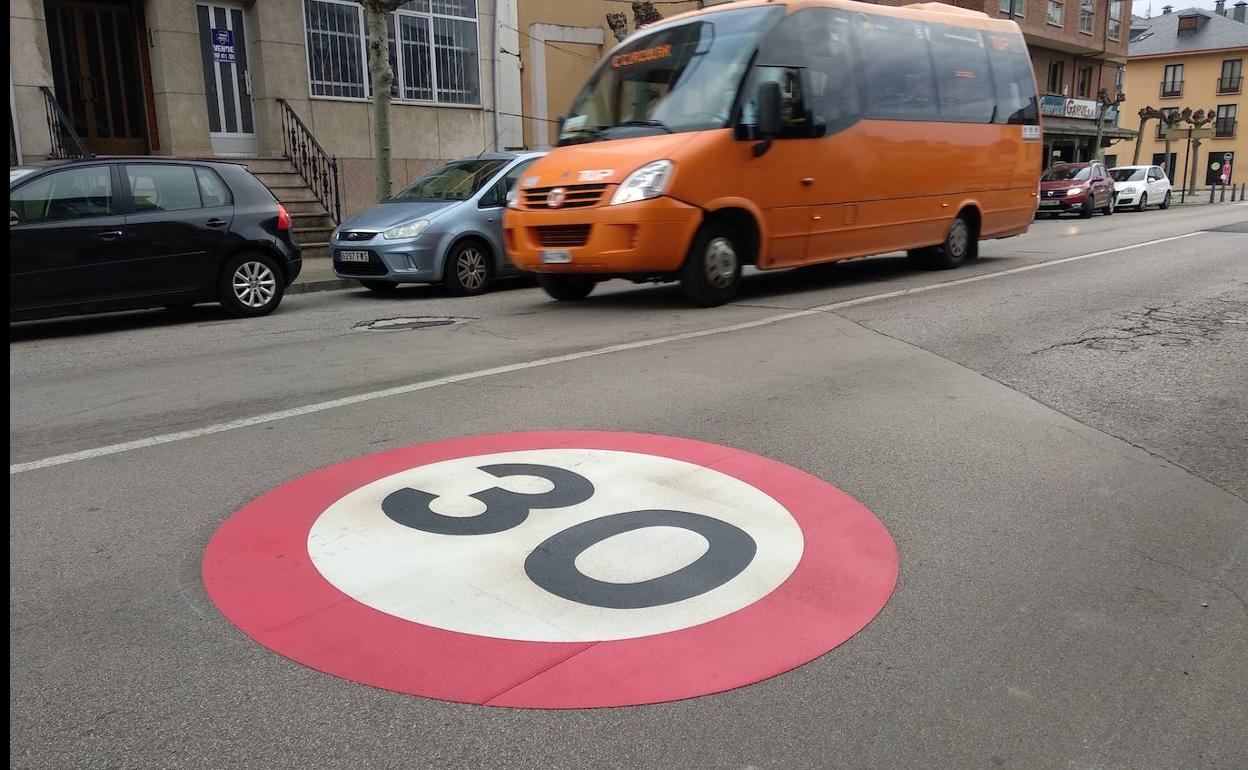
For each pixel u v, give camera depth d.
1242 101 65.00
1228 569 3.44
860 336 7.64
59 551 3.52
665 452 4.62
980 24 12.31
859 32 10.36
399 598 3.10
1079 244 15.89
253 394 6.01
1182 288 10.30
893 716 2.52
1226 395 5.81
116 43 16.58
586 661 2.73
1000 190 12.72
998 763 2.34
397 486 4.16
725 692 2.60
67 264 8.66
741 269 9.45
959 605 3.13
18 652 2.80
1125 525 3.82
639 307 9.43
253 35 17.09
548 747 2.36
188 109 16.47
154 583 3.24
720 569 3.33
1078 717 2.54
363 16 18.12
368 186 18.53
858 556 3.47
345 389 6.07
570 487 4.12
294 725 2.45
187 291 9.45
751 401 5.59
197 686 2.62
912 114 11.07
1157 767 2.34
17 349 8.20
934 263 12.20
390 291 12.09
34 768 2.28
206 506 3.97
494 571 3.30
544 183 8.91
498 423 5.18
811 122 9.70
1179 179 68.25
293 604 3.07
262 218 9.98
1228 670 2.78
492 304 10.27
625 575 3.27
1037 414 5.38
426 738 2.39
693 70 9.34
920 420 5.23
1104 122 46.91
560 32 24.91
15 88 14.63
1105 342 7.38
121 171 9.12
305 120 17.59
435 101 19.33
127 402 5.89
